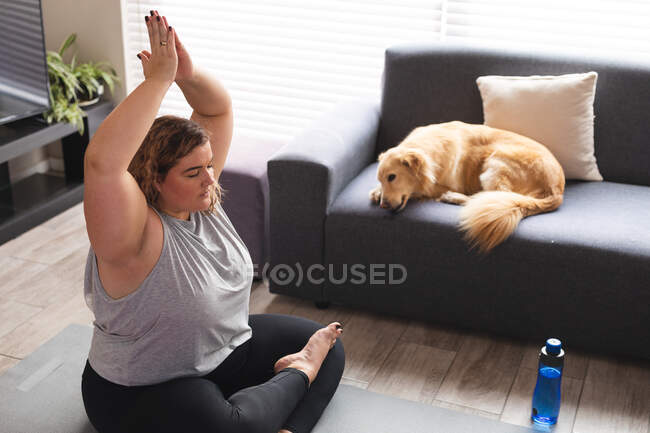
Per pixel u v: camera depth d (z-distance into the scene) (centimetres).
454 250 227
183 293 156
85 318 244
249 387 178
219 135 177
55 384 209
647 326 216
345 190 250
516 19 301
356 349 231
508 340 237
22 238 299
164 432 158
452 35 311
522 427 195
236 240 176
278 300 260
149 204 158
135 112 136
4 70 289
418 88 279
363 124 275
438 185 240
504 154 239
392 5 317
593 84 254
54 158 360
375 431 191
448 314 238
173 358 162
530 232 221
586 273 216
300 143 248
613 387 213
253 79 349
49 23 357
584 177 257
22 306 250
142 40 360
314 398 184
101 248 142
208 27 347
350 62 330
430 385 213
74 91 329
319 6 327
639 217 228
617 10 286
